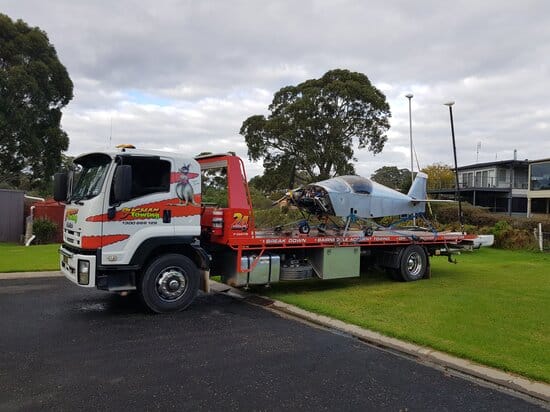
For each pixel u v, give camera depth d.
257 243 8.80
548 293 9.45
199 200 7.95
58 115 29.64
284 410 4.14
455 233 12.55
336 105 39.12
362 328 6.86
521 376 5.07
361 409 4.20
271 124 38.94
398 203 11.88
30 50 28.19
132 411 4.04
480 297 9.03
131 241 7.30
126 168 6.93
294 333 6.67
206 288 8.27
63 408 4.06
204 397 4.36
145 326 6.86
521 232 19.03
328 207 10.69
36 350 5.64
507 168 43.97
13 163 27.88
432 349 5.93
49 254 14.80
